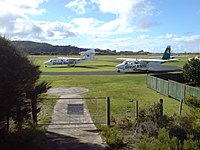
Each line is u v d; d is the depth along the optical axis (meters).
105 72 50.22
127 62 52.16
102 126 12.71
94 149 9.67
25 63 9.05
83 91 27.53
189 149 7.92
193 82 34.88
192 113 11.56
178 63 80.06
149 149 8.08
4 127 8.95
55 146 9.98
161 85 26.94
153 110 12.01
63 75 44.50
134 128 11.91
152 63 53.47
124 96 24.70
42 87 11.27
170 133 9.84
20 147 8.83
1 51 8.30
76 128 12.64
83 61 72.62
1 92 7.78
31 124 11.38
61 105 18.86
